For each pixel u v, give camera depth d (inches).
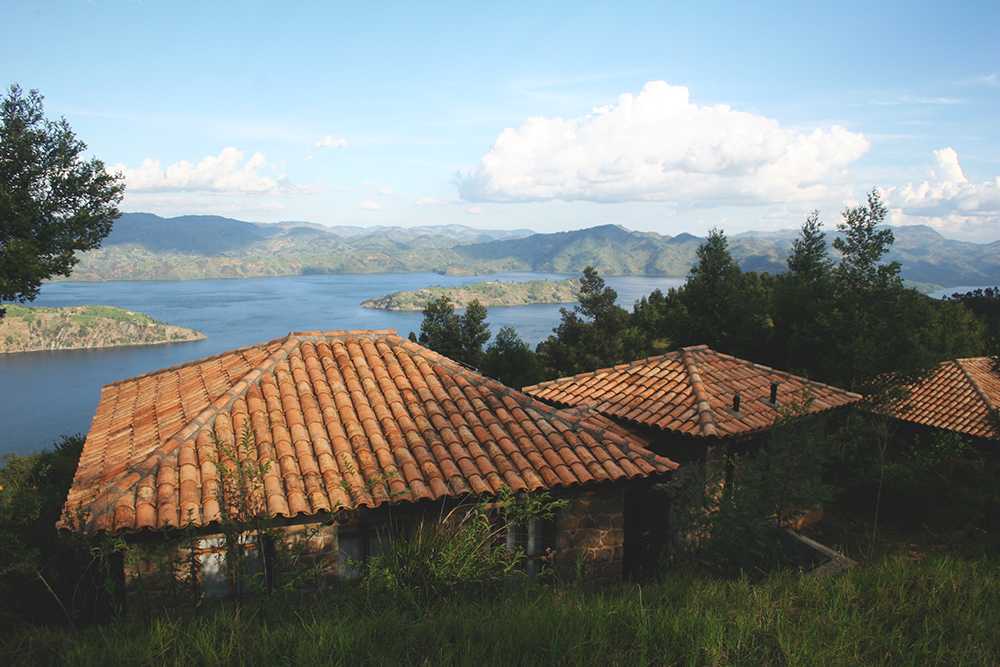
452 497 317.4
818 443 320.5
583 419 475.2
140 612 259.3
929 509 561.0
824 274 774.5
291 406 365.7
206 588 290.2
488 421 377.4
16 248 547.8
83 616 321.1
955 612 175.2
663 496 425.1
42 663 174.4
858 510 611.8
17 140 584.7
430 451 346.6
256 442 330.6
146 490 290.7
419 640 165.5
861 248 725.9
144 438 354.6
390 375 414.6
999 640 160.4
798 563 307.7
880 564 235.5
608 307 1251.2
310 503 297.3
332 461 326.0
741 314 877.8
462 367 440.1
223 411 354.3
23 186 605.0
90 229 651.5
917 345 667.4
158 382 490.6
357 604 205.8
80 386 5014.8
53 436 3496.6
